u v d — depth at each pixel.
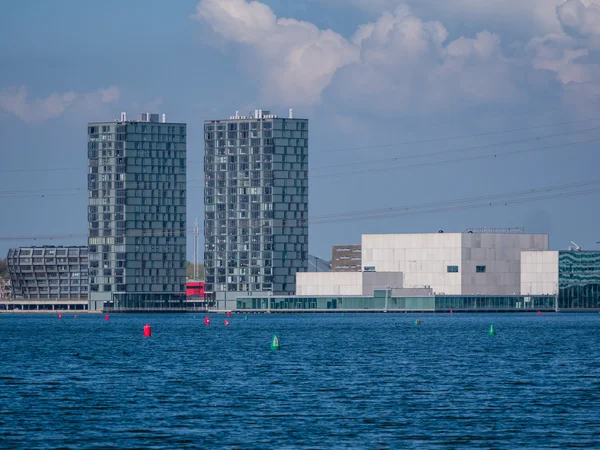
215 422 165.62
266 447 146.75
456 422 165.38
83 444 148.75
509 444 148.50
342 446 147.12
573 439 151.75
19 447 146.88
